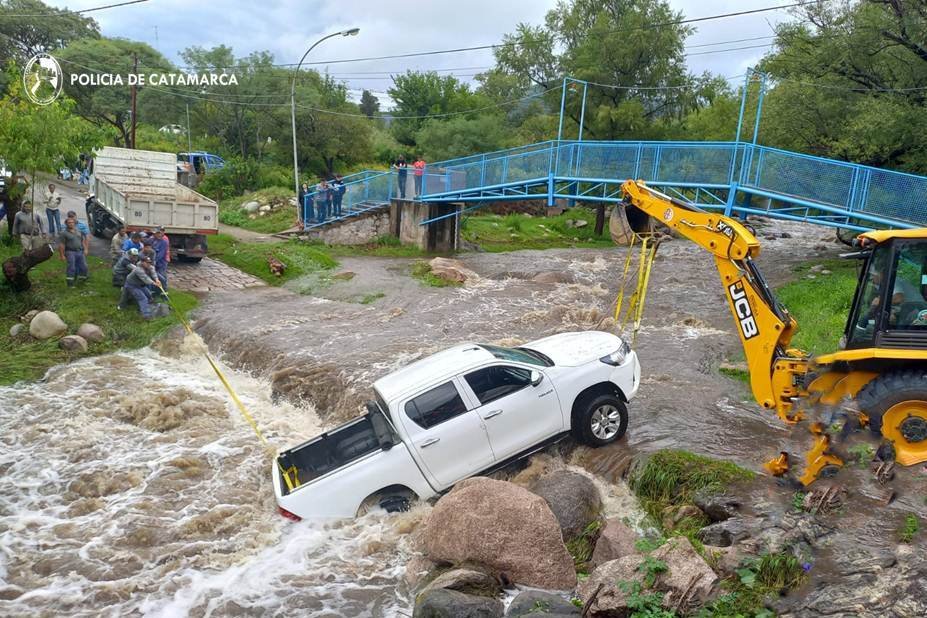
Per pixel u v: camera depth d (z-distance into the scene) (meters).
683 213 8.54
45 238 20.94
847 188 19.73
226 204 35.91
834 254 25.16
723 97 42.78
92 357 15.34
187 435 11.35
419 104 59.62
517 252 27.56
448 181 26.23
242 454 10.68
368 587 7.21
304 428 11.95
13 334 15.88
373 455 8.44
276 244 25.36
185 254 21.78
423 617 6.21
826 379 7.66
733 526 6.82
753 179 20.66
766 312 7.98
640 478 8.27
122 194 20.41
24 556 7.97
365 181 28.17
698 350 14.15
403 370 9.48
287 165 46.78
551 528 6.91
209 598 7.10
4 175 20.98
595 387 9.23
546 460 9.14
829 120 24.17
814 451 7.46
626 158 22.22
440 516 7.29
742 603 5.66
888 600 5.20
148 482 9.74
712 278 21.88
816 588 5.64
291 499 8.27
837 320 14.09
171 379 14.16
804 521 6.57
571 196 23.36
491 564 6.83
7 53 53.56
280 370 13.76
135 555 7.93
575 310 17.11
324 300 19.38
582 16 36.28
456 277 21.06
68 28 58.19
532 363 9.17
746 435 9.41
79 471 10.09
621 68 34.00
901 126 21.47
